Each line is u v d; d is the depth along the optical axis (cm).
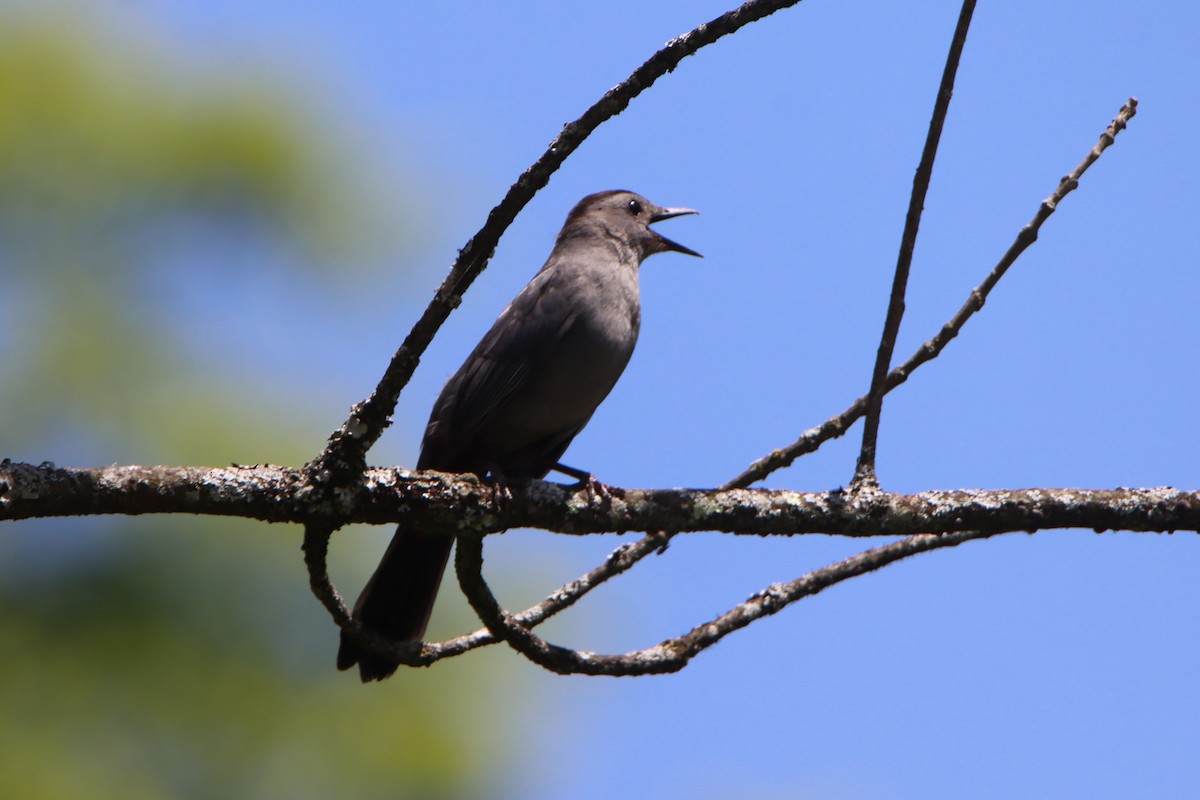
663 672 762
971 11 688
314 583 730
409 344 664
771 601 775
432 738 1094
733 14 647
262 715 1097
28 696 1080
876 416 757
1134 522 757
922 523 752
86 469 677
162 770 1080
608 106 646
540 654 748
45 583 1112
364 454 697
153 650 1105
